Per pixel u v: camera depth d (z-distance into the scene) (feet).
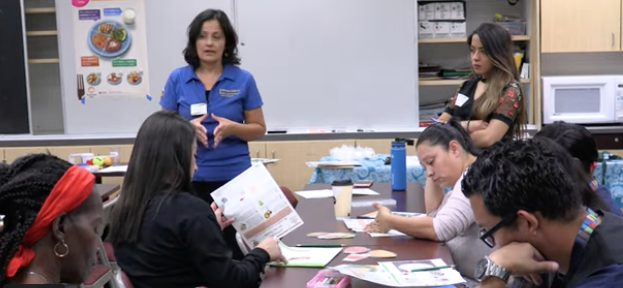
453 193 6.88
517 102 10.26
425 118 18.75
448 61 19.25
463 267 6.67
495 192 3.95
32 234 3.28
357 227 7.55
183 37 17.75
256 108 10.87
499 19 18.38
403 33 17.51
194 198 6.38
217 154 10.39
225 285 6.07
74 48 17.93
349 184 8.46
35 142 17.49
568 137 5.82
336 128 17.94
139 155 6.42
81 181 3.42
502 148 4.11
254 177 6.87
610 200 5.69
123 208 6.34
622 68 19.43
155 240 6.21
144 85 17.99
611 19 17.48
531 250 4.18
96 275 7.66
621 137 17.31
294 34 17.67
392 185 10.28
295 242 6.97
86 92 18.07
